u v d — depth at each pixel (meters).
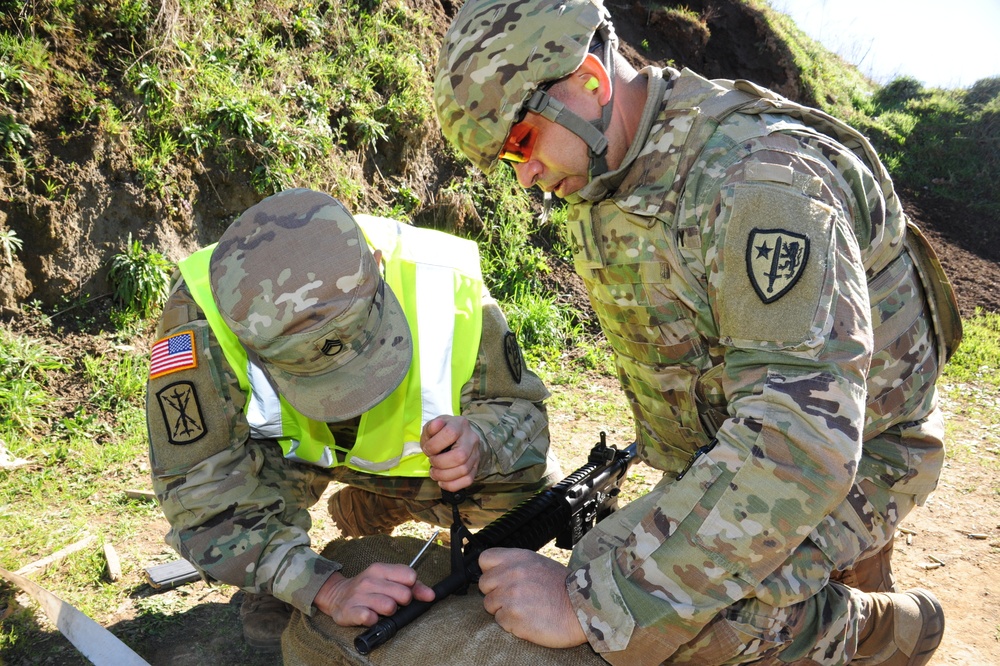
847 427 1.45
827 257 1.46
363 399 1.80
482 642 1.68
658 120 1.69
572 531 2.30
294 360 1.74
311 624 1.82
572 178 1.78
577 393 4.66
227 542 1.90
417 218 5.86
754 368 1.54
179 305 1.97
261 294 1.71
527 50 1.63
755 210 1.49
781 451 1.47
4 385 3.56
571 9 1.64
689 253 1.64
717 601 1.56
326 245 1.75
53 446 3.34
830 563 1.78
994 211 9.73
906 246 1.88
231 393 1.96
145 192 4.45
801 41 11.72
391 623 1.69
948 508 3.60
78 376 3.82
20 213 4.02
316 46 5.80
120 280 4.20
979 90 11.98
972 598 2.88
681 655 1.75
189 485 1.91
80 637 2.06
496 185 6.16
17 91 4.14
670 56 9.92
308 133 5.21
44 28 4.34
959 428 4.63
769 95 1.67
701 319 1.73
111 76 4.52
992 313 7.34
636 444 2.46
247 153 4.93
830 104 10.94
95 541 2.67
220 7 5.30
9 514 2.82
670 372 1.92
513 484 2.38
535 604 1.65
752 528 1.50
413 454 2.13
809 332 1.44
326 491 3.22
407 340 1.89
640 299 1.81
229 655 2.18
